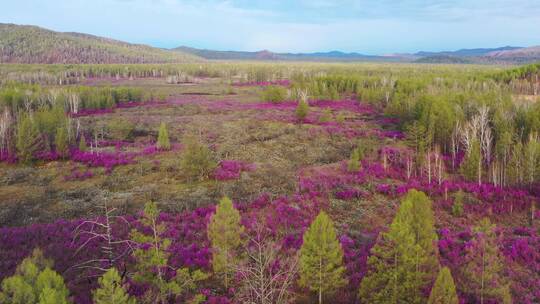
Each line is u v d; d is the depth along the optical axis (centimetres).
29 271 1289
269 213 2909
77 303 1591
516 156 3650
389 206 3188
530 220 2939
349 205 3166
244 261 1666
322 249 1678
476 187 3562
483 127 4525
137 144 5303
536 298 1870
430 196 3431
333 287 1764
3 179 3706
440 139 5019
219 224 1903
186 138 5344
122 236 2358
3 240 2284
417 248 1554
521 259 2262
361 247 2362
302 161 4606
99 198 3234
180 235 2459
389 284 1559
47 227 2505
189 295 1716
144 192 3412
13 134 4841
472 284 1750
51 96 7819
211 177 3859
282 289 1427
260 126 6600
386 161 4428
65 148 4428
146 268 1558
